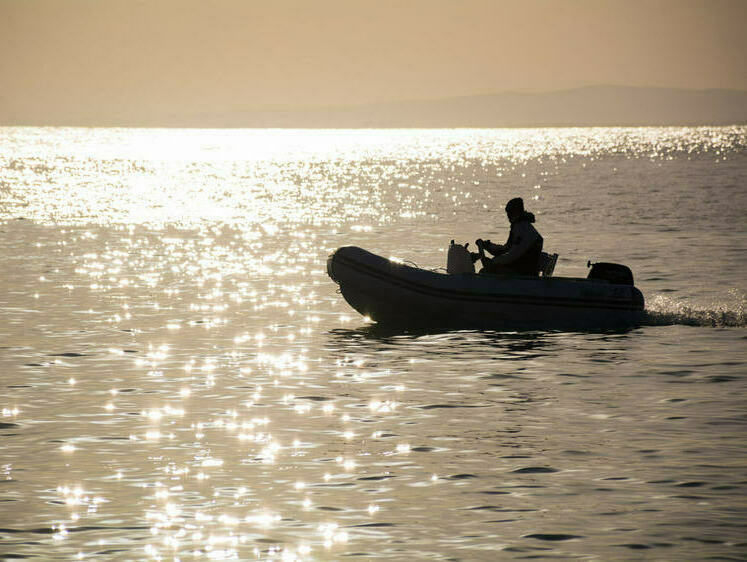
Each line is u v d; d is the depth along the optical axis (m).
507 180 196.12
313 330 46.00
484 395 33.12
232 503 22.52
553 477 24.27
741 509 21.89
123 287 58.75
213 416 30.30
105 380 35.31
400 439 27.77
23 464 25.31
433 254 76.44
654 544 20.03
